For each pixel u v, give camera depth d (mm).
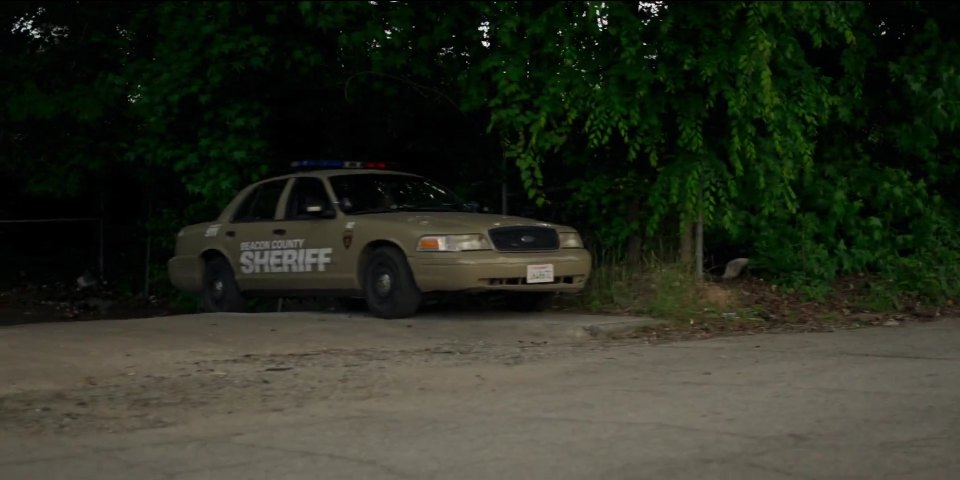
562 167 14352
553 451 6188
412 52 14062
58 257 20422
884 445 6262
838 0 13195
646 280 13023
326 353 9906
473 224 11617
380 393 8062
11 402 7695
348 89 14711
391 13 13750
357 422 7051
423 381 8516
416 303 11734
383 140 16250
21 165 17891
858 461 5934
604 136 12648
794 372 8648
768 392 7816
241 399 7859
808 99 13031
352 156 16422
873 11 14523
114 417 7281
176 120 14914
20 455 6262
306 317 12172
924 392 7781
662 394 7789
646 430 6660
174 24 14547
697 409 7254
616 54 12727
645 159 13609
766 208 13281
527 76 12945
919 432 6566
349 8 13719
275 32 14641
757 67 12219
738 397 7645
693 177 12773
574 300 13055
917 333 11023
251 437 6664
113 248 19906
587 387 8133
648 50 12656
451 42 13859
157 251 18516
